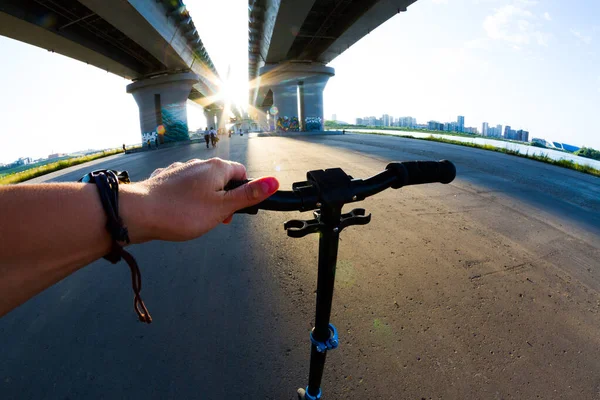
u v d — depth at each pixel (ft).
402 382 6.50
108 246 1.76
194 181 2.08
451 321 8.25
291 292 9.40
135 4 59.06
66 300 9.41
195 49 104.94
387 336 7.70
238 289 9.62
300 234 2.37
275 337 7.63
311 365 3.56
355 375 6.64
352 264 11.02
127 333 7.89
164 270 10.90
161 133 114.93
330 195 2.36
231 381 6.49
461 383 6.50
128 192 1.88
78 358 7.16
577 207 18.19
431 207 17.16
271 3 74.84
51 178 49.24
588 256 12.05
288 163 31.81
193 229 2.00
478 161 33.35
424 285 9.80
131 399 6.15
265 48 104.37
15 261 1.43
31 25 64.28
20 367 6.98
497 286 9.86
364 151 41.83
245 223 14.90
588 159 37.60
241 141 82.79
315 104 123.65
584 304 9.12
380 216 15.67
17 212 1.44
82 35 79.15
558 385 6.51
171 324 8.16
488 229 14.37
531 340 7.68
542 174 27.58
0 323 8.46
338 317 8.32
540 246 12.78
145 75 114.11
